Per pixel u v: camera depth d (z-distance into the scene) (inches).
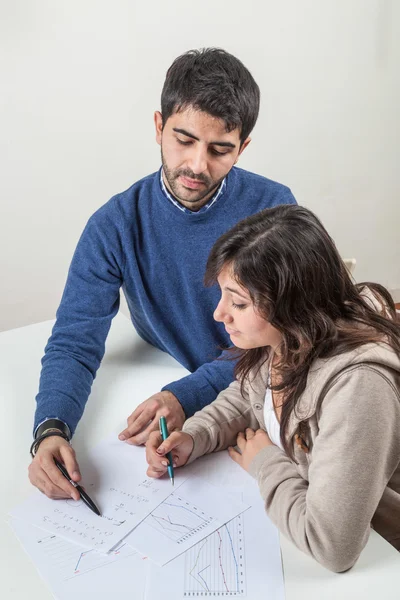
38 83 87.0
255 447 41.6
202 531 35.9
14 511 38.2
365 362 32.9
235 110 43.8
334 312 35.0
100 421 47.3
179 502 38.4
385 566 33.2
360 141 110.3
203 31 93.4
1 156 89.1
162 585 32.2
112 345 59.1
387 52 104.7
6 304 98.4
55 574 33.1
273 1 95.0
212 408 45.0
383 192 116.5
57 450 41.8
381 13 101.3
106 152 94.7
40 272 98.3
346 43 101.8
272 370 40.2
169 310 56.2
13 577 33.1
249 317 35.4
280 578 32.5
